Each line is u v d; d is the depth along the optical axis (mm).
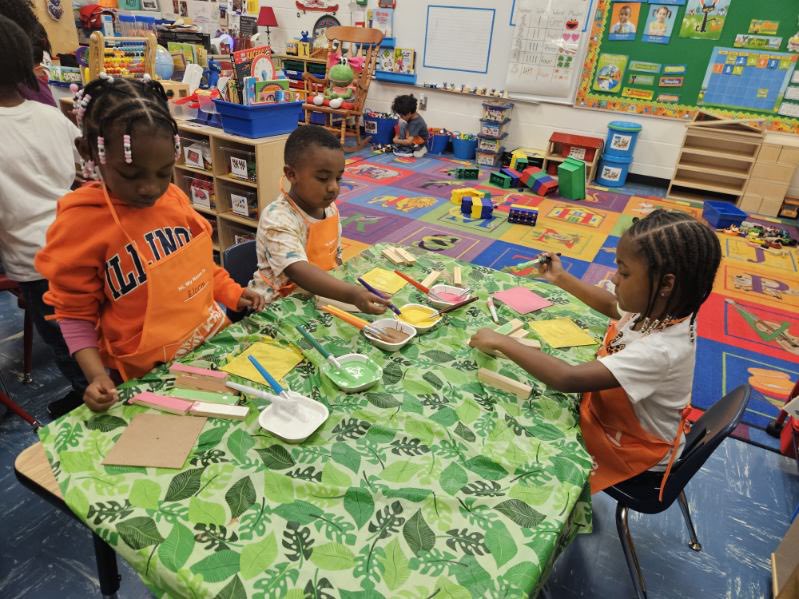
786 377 2230
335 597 617
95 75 2396
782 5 4055
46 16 3988
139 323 1038
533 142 5305
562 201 4375
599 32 4652
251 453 810
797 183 4410
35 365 2006
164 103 945
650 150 4863
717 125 4344
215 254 2912
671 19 4383
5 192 1342
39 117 1389
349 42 5469
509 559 678
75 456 776
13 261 1425
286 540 679
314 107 5098
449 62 5363
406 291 1352
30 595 1229
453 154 5641
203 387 938
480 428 904
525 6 4816
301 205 1396
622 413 1087
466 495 767
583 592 1335
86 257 930
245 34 6176
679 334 987
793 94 4254
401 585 637
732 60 4328
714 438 1013
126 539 663
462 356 1104
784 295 2975
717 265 918
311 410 907
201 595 611
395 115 5773
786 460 1802
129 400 892
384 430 877
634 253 929
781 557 1367
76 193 928
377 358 1071
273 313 1176
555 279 1394
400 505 744
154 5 6426
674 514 1578
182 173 2820
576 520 902
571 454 866
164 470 765
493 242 3443
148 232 1001
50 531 1386
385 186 4445
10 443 1647
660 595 1339
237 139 2436
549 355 1091
